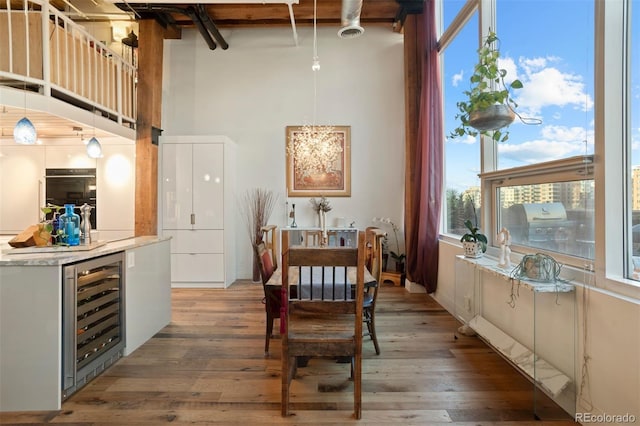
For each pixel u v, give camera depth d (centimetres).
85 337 222
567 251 211
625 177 173
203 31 486
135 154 462
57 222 258
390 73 533
